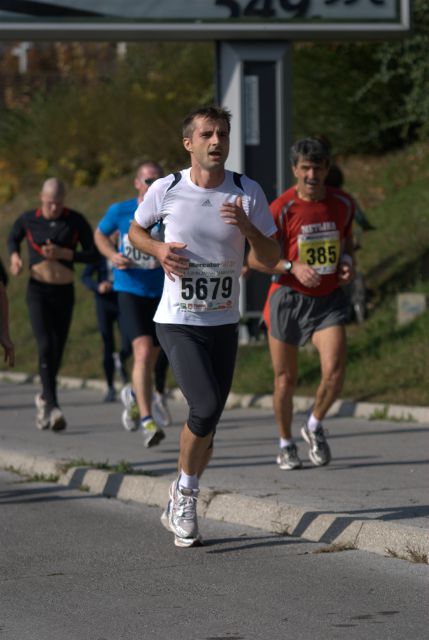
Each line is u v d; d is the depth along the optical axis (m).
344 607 11.33
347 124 44.09
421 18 39.91
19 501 17.84
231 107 34.09
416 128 43.94
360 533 13.77
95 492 18.47
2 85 64.31
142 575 12.88
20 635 10.80
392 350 29.25
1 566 13.55
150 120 54.22
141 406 21.09
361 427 24.22
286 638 10.40
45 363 24.34
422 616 10.95
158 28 32.28
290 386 18.48
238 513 15.56
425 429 23.45
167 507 14.55
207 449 14.36
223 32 32.66
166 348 13.72
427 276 33.62
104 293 31.33
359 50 43.50
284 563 13.18
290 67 34.12
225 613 11.27
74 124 57.78
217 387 13.48
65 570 13.27
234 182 13.48
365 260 36.06
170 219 13.44
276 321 18.09
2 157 61.88
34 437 24.25
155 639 10.52
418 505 15.10
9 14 31.50
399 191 40.38
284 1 32.75
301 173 17.53
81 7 31.88
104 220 21.67
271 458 20.20
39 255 24.25
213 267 13.49
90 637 10.66
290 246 17.83
